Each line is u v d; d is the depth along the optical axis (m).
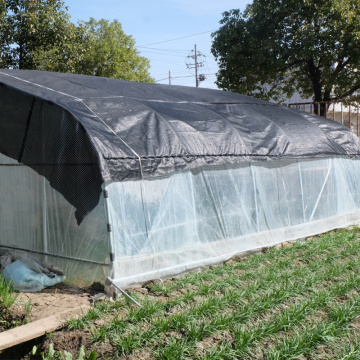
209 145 9.24
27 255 8.21
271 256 9.22
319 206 11.73
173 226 8.24
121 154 7.41
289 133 11.66
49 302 6.75
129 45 40.72
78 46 22.53
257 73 23.28
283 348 5.15
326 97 23.48
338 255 9.02
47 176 7.56
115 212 7.20
